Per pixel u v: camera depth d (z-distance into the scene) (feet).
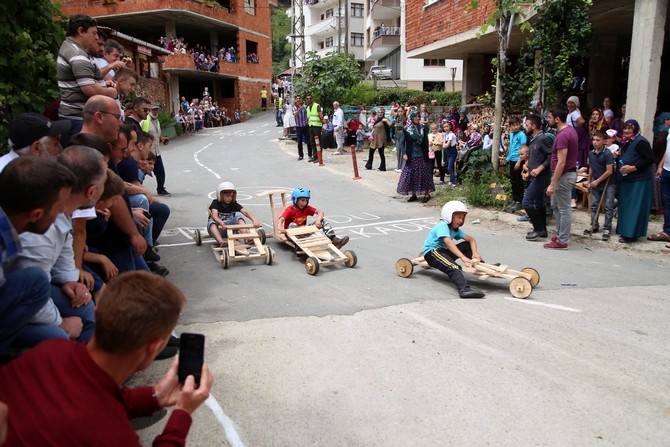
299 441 10.23
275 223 26.50
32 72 19.75
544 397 11.80
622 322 16.25
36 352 5.93
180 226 29.12
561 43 32.71
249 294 18.61
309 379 12.55
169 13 98.48
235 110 120.16
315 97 71.15
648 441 10.25
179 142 79.51
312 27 190.90
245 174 48.42
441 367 13.17
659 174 26.91
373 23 144.15
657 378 12.70
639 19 30.37
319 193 40.09
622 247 26.05
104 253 14.82
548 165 26.32
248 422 10.84
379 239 27.58
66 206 10.27
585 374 12.87
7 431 5.35
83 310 11.23
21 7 19.24
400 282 20.35
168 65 97.35
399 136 48.98
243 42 122.31
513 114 35.99
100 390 5.70
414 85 123.85
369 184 43.29
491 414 11.14
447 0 53.52
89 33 18.25
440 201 36.17
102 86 18.44
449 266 19.34
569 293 19.17
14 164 8.43
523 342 14.70
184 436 6.44
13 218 8.41
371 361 13.48
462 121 54.80
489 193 34.78
